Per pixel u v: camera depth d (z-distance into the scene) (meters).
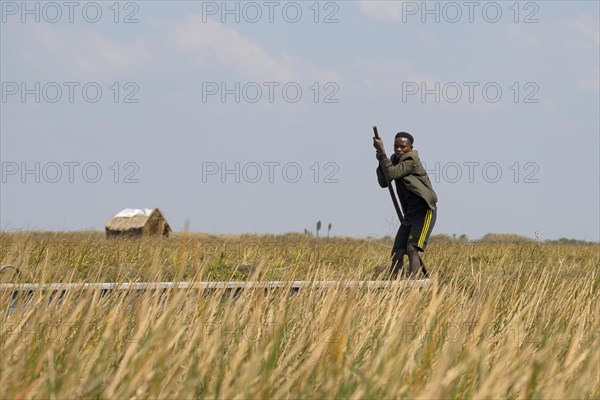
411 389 14.54
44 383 14.65
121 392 14.05
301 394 14.72
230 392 14.20
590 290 30.33
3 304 21.31
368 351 18.06
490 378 14.30
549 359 17.34
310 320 20.17
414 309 21.12
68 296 19.84
